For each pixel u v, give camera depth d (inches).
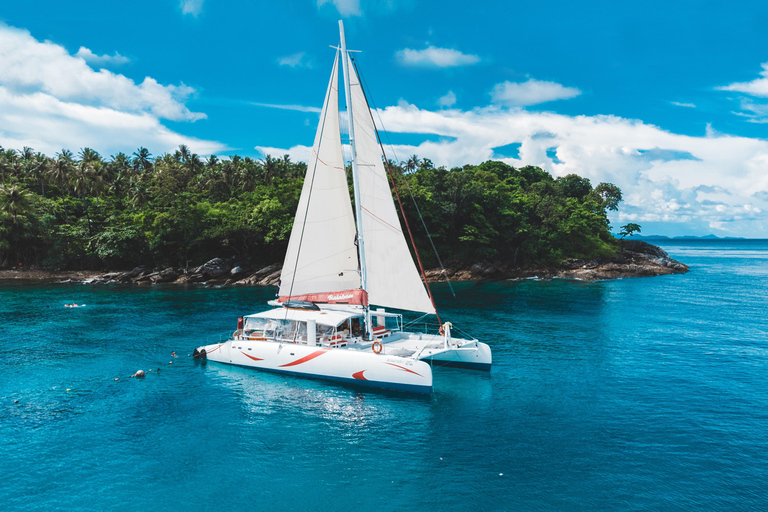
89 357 1093.1
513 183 4581.7
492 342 1257.4
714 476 558.9
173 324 1507.1
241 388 869.8
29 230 3378.4
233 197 4178.2
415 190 3243.1
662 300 2097.7
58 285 2785.4
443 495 517.7
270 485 540.4
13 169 3969.0
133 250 3363.7
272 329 1012.5
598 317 1648.6
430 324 1528.1
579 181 5295.3
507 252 3523.6
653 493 521.3
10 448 628.7
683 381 919.7
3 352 1138.7
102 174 4003.4
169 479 553.6
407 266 928.3
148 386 882.1
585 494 518.6
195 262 3336.6
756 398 823.1
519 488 531.5
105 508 495.2
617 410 766.5
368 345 957.8
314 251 989.2
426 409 768.9
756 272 3794.3
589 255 3789.4
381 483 543.2
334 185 971.9
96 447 633.0
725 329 1433.3
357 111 912.3
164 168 4323.3
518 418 732.7
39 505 499.5
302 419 727.1
